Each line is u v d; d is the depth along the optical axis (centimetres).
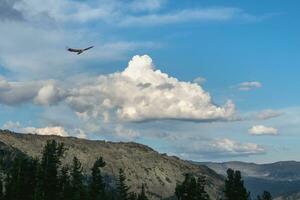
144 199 17775
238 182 15662
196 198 15450
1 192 16738
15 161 17575
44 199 16188
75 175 17212
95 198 16375
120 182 17725
